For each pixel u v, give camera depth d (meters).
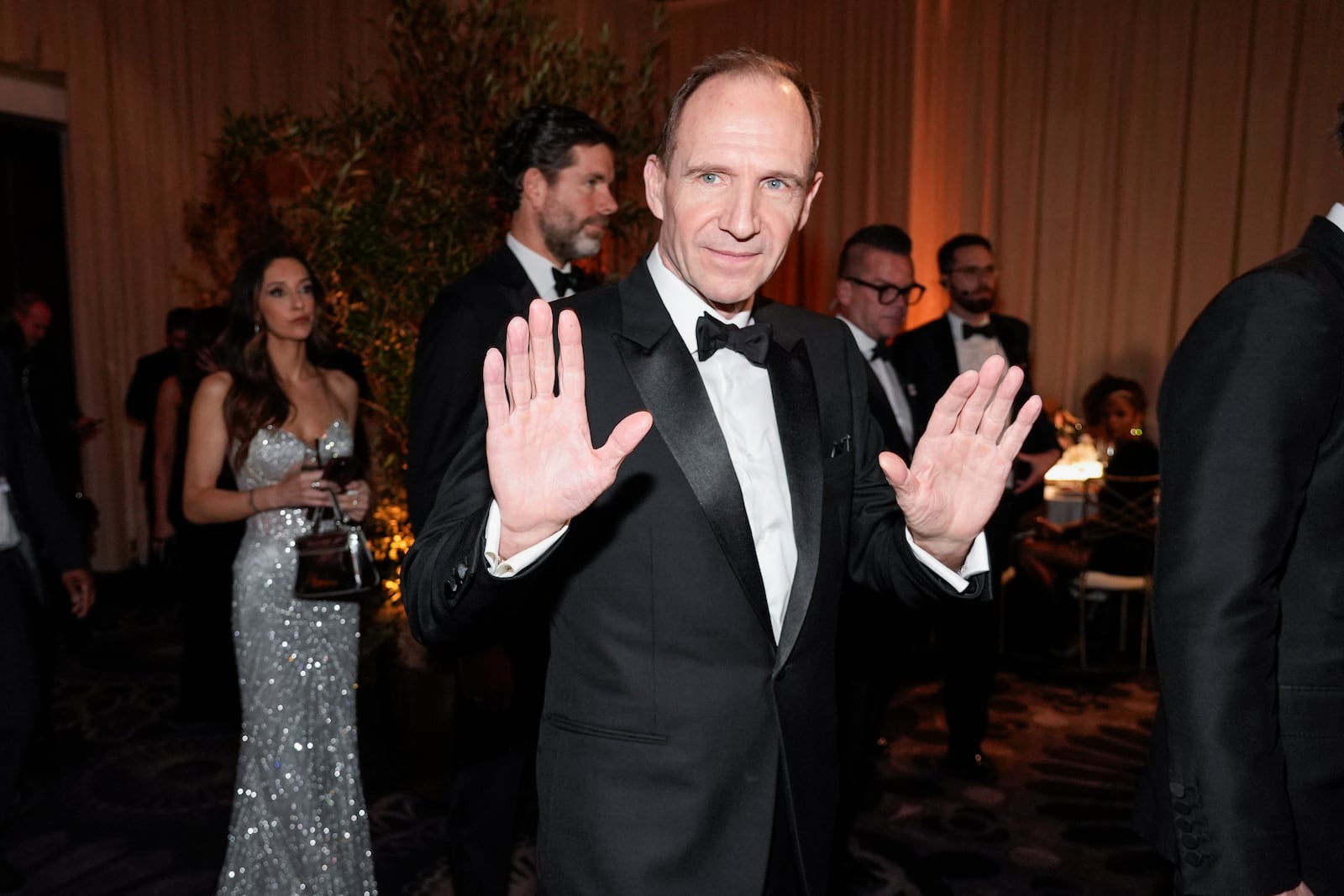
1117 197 6.20
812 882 1.33
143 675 4.43
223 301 5.34
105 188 5.98
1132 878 2.74
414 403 2.18
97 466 6.10
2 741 2.50
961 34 6.56
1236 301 1.15
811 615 1.30
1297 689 1.17
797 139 1.21
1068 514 4.96
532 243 2.51
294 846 2.35
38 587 2.62
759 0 7.11
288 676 2.38
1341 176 5.39
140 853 2.87
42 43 5.67
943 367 3.31
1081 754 3.60
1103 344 6.31
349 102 3.50
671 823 1.21
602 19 6.80
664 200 1.31
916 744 3.68
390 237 3.11
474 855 2.26
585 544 1.26
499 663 2.20
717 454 1.25
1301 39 5.62
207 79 6.32
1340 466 1.15
